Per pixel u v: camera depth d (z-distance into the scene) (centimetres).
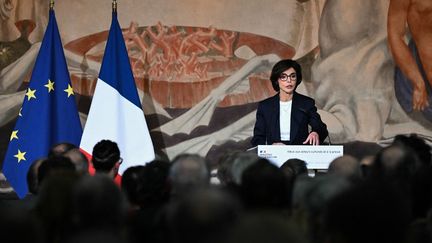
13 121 1833
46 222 684
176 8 1858
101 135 1680
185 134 1847
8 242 494
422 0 1856
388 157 848
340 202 532
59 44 1736
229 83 1850
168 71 1853
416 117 1839
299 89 1852
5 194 1808
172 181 782
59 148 1167
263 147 1202
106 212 616
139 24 1855
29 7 1852
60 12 1848
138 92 1845
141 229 720
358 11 1856
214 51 1855
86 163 1054
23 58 1844
